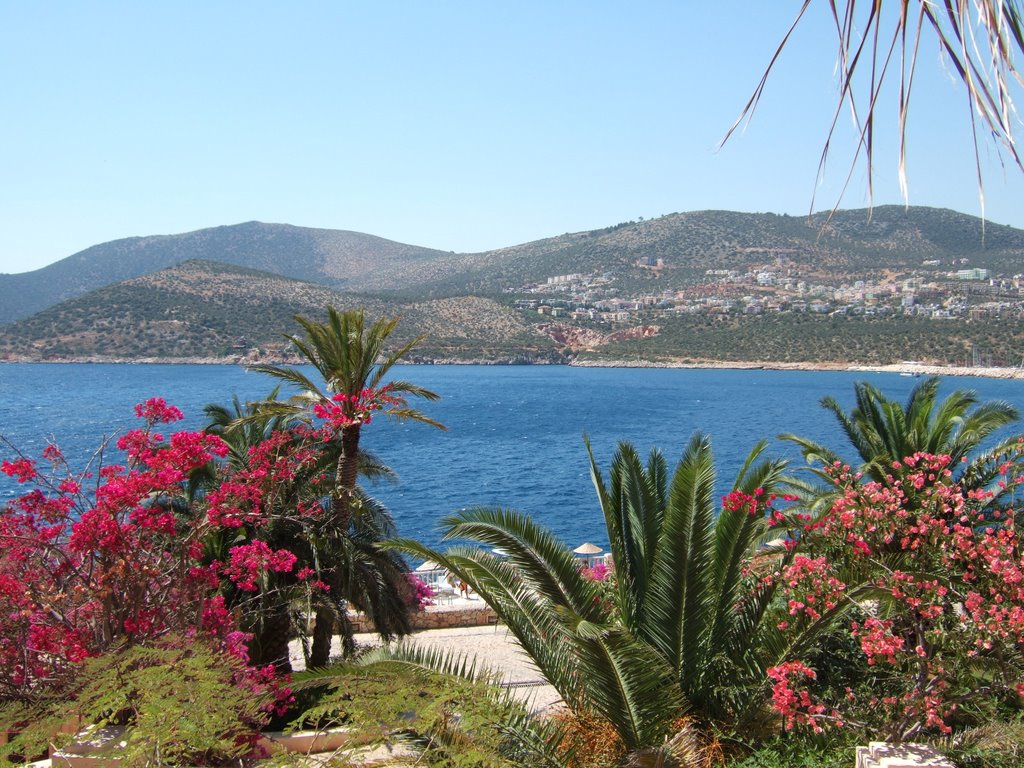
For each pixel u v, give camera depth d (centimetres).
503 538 966
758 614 1005
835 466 1043
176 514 1458
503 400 13325
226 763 775
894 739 822
